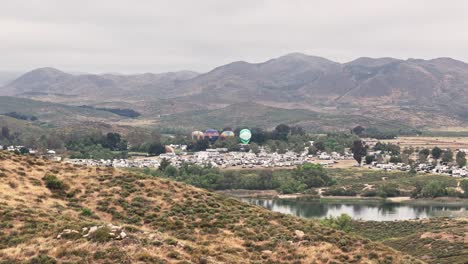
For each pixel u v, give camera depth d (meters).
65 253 39.06
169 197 65.44
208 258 42.16
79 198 61.97
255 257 48.31
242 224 58.56
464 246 99.62
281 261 48.41
